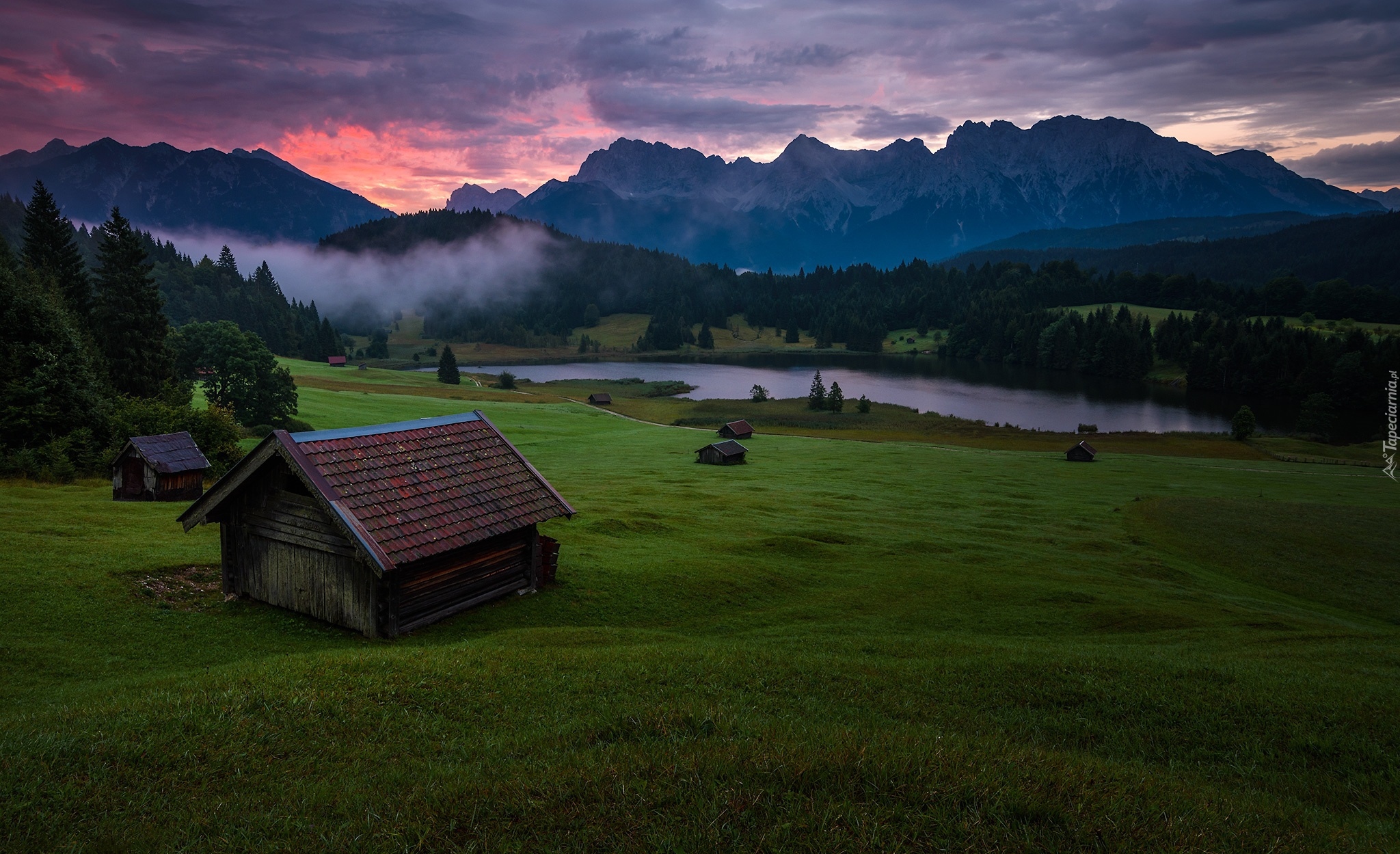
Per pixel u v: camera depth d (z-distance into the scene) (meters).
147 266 79.00
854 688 14.16
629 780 8.38
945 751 9.44
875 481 73.25
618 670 14.55
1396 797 10.45
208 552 25.83
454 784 8.65
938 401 176.00
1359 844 8.25
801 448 102.56
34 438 46.91
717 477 73.81
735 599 28.75
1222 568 43.25
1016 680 15.01
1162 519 54.78
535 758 9.57
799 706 12.80
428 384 188.88
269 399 95.12
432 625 21.14
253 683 12.55
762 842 7.14
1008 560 40.25
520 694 12.94
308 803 8.60
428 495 21.58
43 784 8.78
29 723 11.05
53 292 69.69
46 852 7.57
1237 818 8.52
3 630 17.92
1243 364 188.25
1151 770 10.64
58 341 50.22
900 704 13.39
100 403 51.22
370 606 19.41
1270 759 11.75
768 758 8.78
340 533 19.58
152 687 13.55
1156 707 13.66
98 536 27.61
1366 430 141.12
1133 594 33.31
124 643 18.17
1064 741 12.13
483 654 15.28
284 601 21.09
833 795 8.05
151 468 38.41
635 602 26.31
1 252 79.56
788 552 38.50
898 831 7.38
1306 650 21.44
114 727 10.49
